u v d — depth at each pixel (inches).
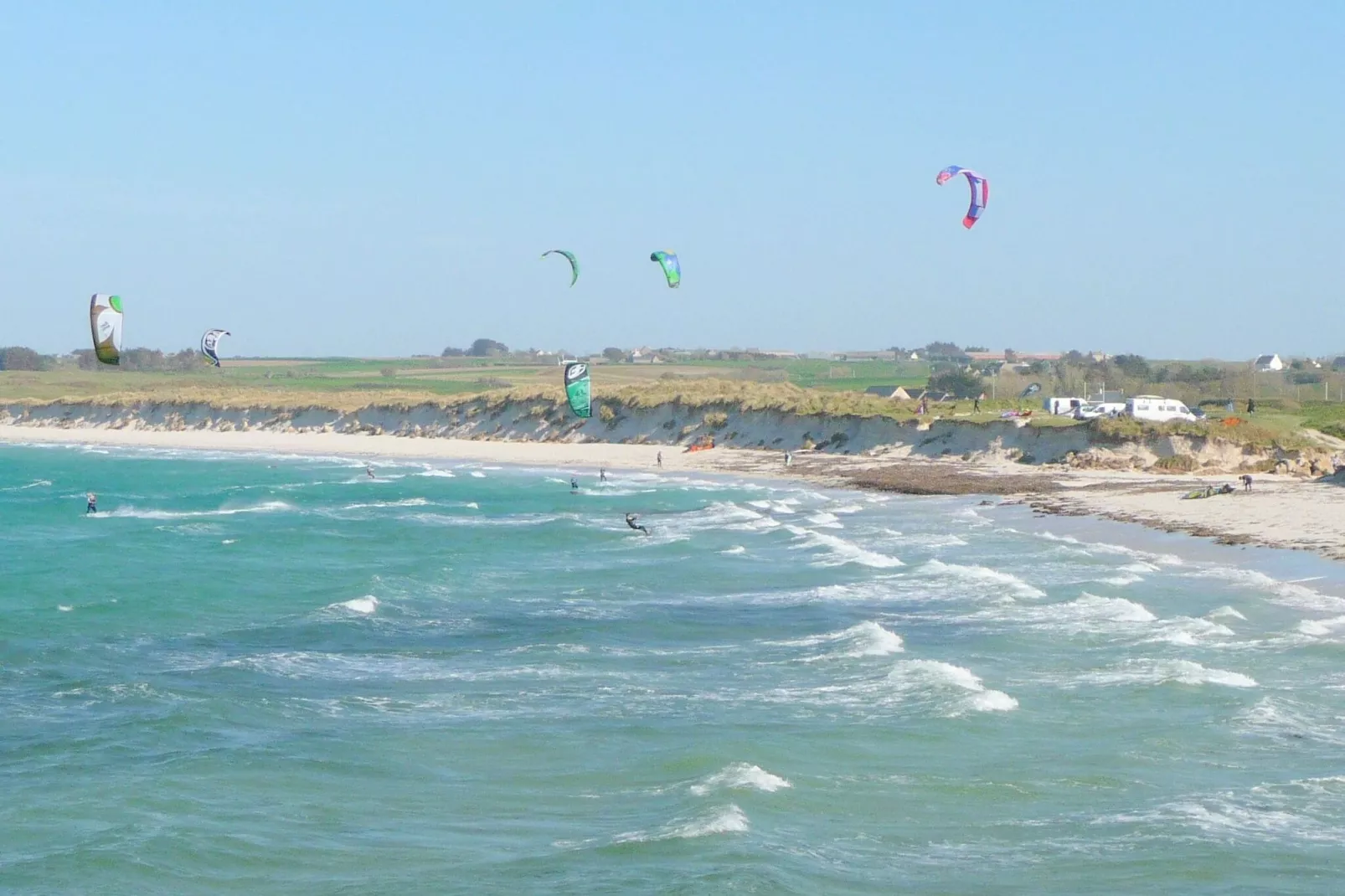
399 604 1595.7
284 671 1258.6
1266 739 977.5
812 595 1596.9
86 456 4594.0
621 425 4269.2
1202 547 1847.9
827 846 794.8
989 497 2564.0
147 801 884.6
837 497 2736.2
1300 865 751.1
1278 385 5551.2
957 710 1058.1
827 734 1008.9
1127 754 949.2
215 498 3021.7
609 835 816.3
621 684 1179.9
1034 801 866.1
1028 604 1488.7
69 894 741.9
